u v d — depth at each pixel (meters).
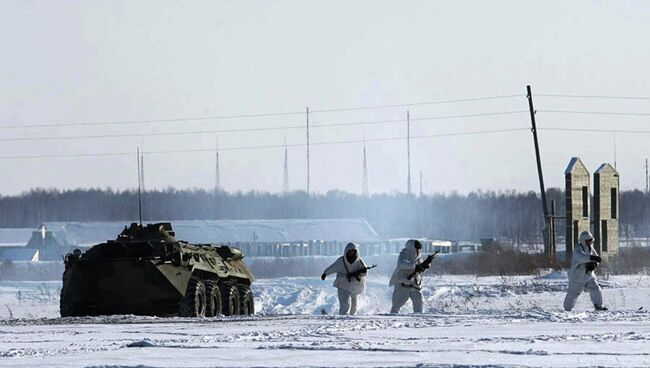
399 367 34.22
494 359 37.00
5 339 51.00
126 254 81.75
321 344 44.19
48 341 49.25
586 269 78.75
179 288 80.56
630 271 162.25
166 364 36.00
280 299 113.75
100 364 36.16
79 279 81.00
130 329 58.78
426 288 118.00
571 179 171.75
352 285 77.69
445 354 39.12
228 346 43.66
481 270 172.50
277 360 37.03
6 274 186.38
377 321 62.84
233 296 91.06
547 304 94.94
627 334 49.91
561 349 41.41
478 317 66.31
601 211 173.00
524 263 170.38
